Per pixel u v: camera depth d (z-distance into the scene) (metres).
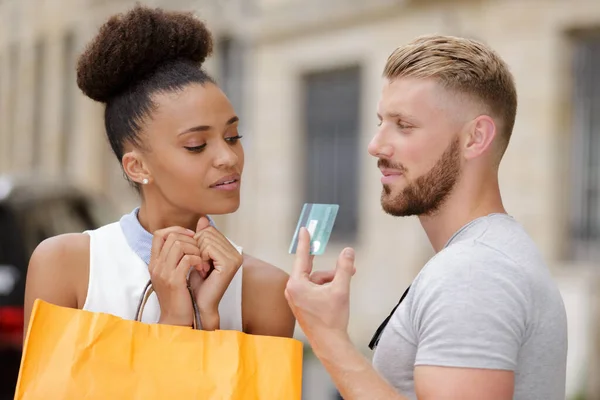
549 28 10.66
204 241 2.67
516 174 10.89
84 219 8.20
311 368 9.94
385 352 2.57
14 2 24.09
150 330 2.54
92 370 2.49
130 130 2.75
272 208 15.16
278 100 15.09
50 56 22.48
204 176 2.71
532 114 10.77
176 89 2.70
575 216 10.67
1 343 6.47
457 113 2.60
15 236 7.05
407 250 12.81
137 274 2.76
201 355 2.54
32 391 2.47
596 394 8.91
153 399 2.50
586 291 9.35
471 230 2.56
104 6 19.48
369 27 13.35
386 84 2.69
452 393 2.29
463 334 2.31
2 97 24.66
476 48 2.67
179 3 16.80
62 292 2.74
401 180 2.64
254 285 2.83
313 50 14.42
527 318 2.38
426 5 12.28
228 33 16.02
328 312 2.50
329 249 14.19
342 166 14.39
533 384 2.45
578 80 10.70
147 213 2.84
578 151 10.70
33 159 23.20
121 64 2.74
